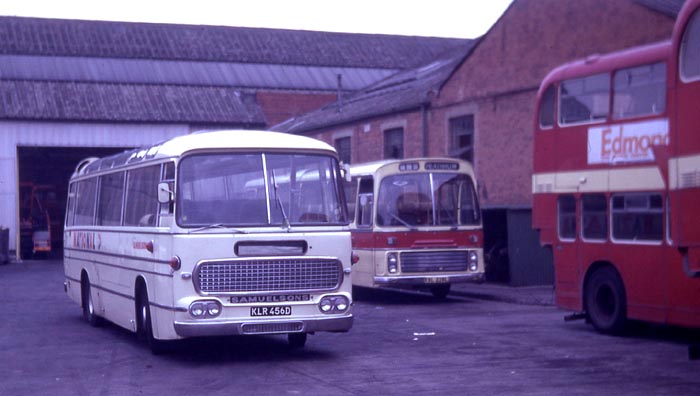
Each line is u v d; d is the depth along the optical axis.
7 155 40.28
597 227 14.11
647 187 12.96
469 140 26.95
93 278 16.00
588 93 14.34
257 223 11.38
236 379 10.51
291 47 54.84
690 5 10.84
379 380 10.32
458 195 19.77
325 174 11.92
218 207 11.36
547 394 9.39
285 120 49.19
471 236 19.67
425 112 28.88
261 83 49.56
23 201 48.09
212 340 13.94
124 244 13.57
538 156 15.60
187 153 11.42
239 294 11.12
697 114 10.56
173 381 10.46
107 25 52.66
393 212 19.28
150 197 12.38
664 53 12.72
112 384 10.35
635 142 13.23
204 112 43.50
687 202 10.73
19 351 13.18
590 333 14.38
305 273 11.45
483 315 17.31
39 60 46.69
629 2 20.31
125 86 44.66
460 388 9.77
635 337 13.87
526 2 24.02
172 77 48.19
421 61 56.28
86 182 16.97
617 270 13.64
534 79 23.78
